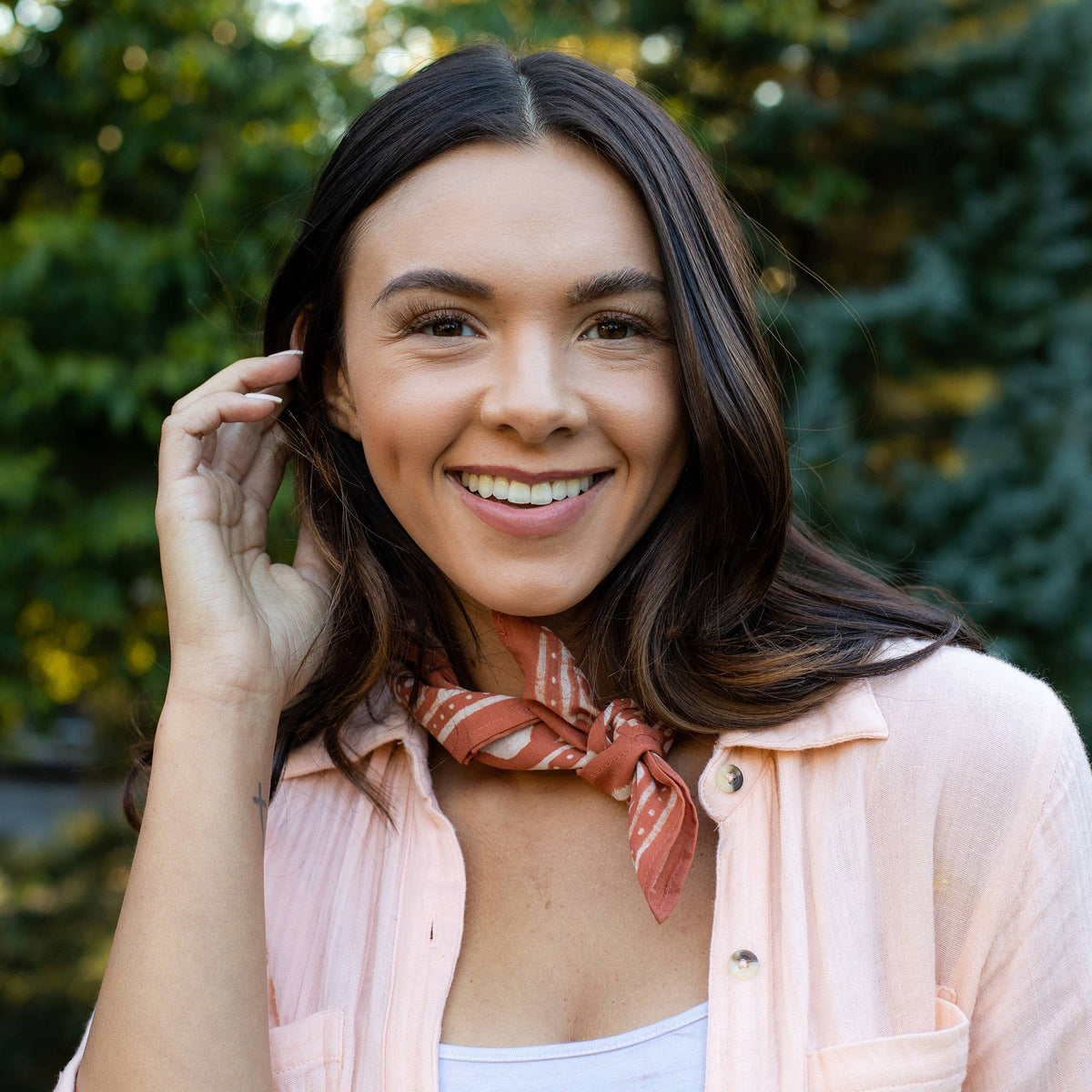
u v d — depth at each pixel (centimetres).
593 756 111
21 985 455
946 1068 99
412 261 102
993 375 417
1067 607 375
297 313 126
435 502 108
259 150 320
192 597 115
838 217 443
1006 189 410
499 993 108
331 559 127
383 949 113
